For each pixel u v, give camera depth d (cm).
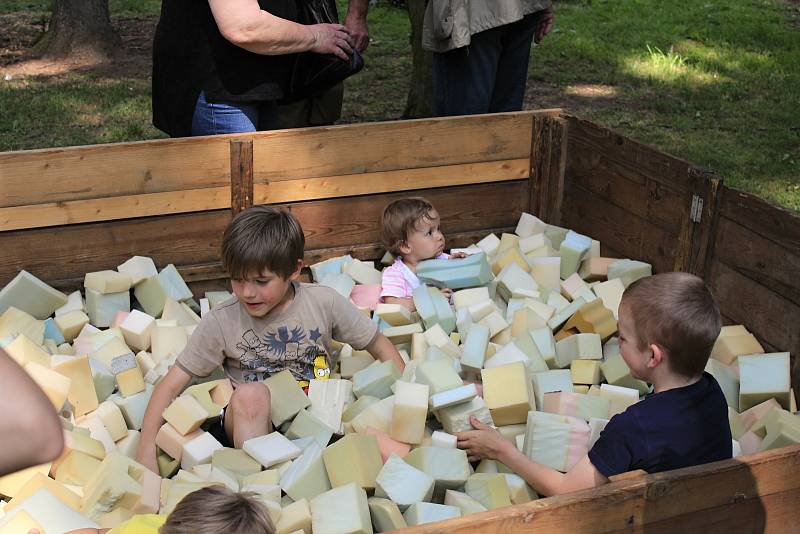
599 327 327
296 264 277
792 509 207
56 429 96
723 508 200
